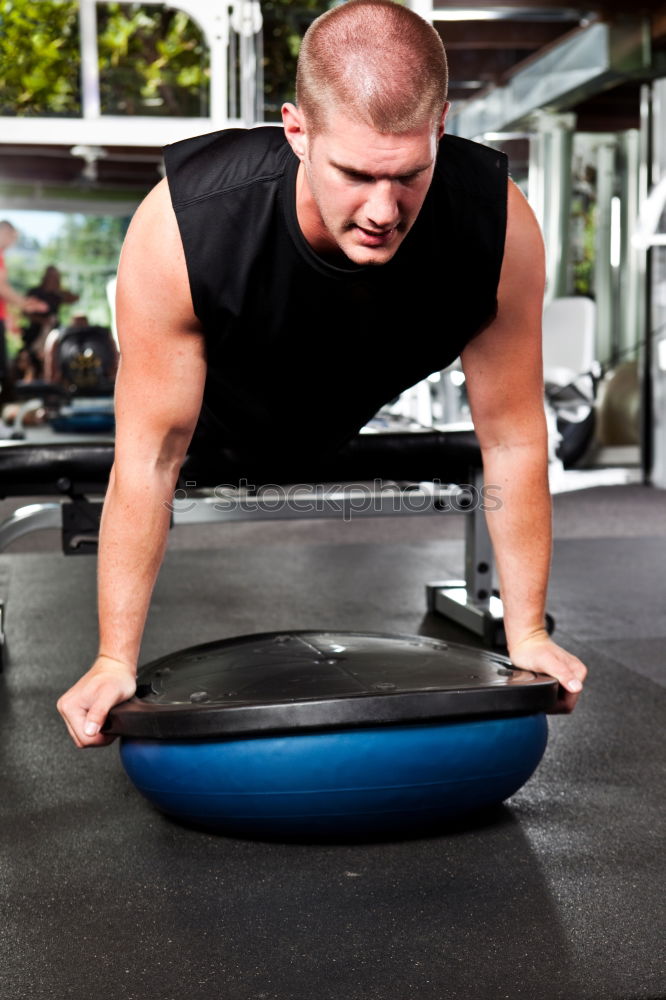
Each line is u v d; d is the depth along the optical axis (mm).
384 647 1354
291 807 1159
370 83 878
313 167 938
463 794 1188
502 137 5551
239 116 4391
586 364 4793
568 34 5066
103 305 8555
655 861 1167
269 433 1453
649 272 5000
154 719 1153
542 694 1195
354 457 2061
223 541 3775
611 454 5742
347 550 3459
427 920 1030
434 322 1148
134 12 5004
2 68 5020
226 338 1150
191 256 1066
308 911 1052
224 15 4250
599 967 938
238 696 1175
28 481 2025
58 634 2326
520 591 1298
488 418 1266
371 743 1134
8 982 919
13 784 1435
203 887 1111
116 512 1189
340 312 1110
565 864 1159
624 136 5668
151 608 2568
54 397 5938
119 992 899
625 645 2203
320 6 4402
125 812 1332
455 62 5250
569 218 5648
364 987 904
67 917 1046
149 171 7938
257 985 909
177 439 1199
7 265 8320
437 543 3598
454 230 1072
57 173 7898
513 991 896
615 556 3277
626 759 1514
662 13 4703
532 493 1268
